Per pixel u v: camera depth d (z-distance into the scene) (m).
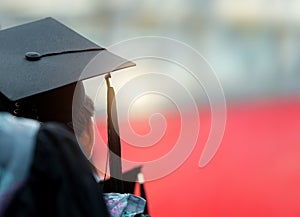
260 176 15.36
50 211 3.82
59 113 5.82
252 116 19.36
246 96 21.16
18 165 3.88
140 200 6.57
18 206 3.74
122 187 6.88
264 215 13.70
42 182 3.86
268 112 19.92
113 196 6.46
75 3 25.91
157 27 25.81
